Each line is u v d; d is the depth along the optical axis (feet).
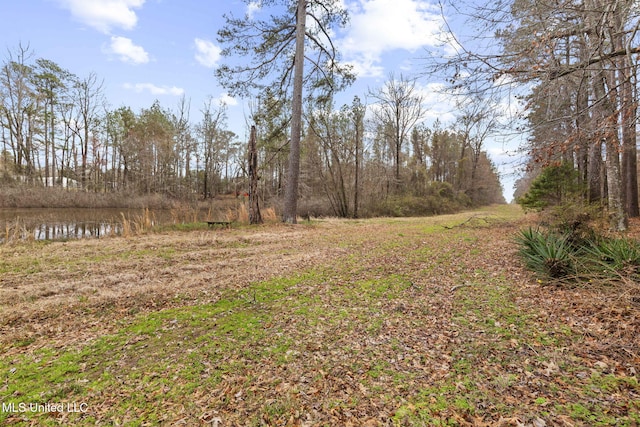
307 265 21.59
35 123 91.20
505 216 64.34
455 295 15.05
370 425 6.87
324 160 73.82
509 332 10.95
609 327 10.43
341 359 9.79
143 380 8.86
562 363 8.81
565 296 13.53
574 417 6.66
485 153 127.03
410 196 88.63
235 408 7.63
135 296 15.37
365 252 25.49
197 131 107.45
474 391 7.89
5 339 11.21
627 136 15.61
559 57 13.60
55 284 16.83
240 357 10.00
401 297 15.19
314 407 7.59
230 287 16.92
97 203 79.15
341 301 14.83
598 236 18.39
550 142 14.97
